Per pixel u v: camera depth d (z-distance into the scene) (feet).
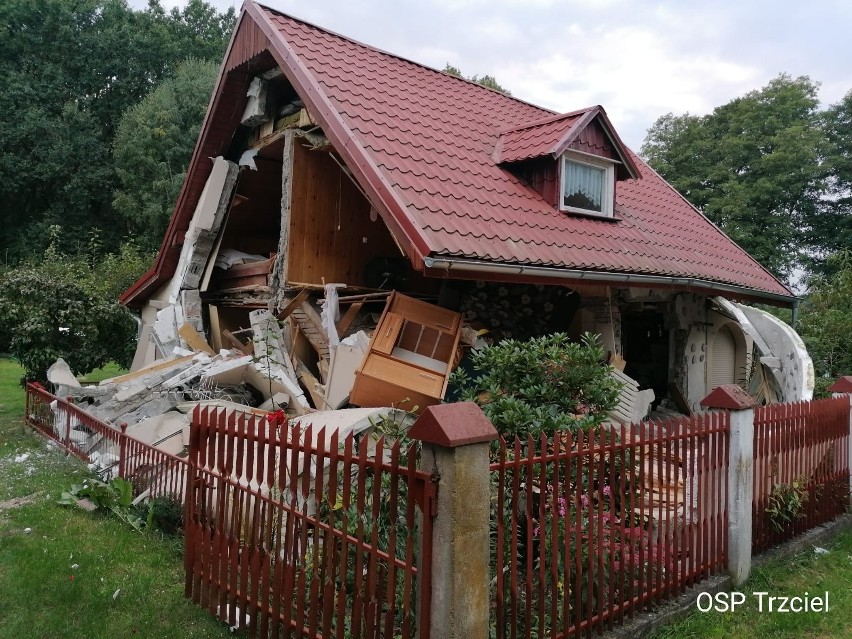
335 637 11.12
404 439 15.29
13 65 110.93
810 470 20.15
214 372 28.32
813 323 41.47
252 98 33.96
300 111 32.04
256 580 12.64
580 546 12.08
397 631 10.80
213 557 13.96
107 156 110.01
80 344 38.55
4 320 36.19
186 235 40.19
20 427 36.19
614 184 33.01
